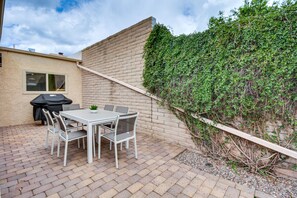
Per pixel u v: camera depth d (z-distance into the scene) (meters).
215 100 2.45
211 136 2.71
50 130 2.88
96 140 3.38
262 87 2.06
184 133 3.14
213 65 2.46
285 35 1.89
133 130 2.59
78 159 2.56
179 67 2.90
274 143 2.10
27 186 1.83
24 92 5.13
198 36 2.69
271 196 1.76
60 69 5.97
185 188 1.86
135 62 4.12
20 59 5.03
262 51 2.04
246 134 2.28
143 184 1.91
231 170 2.32
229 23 2.33
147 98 3.86
